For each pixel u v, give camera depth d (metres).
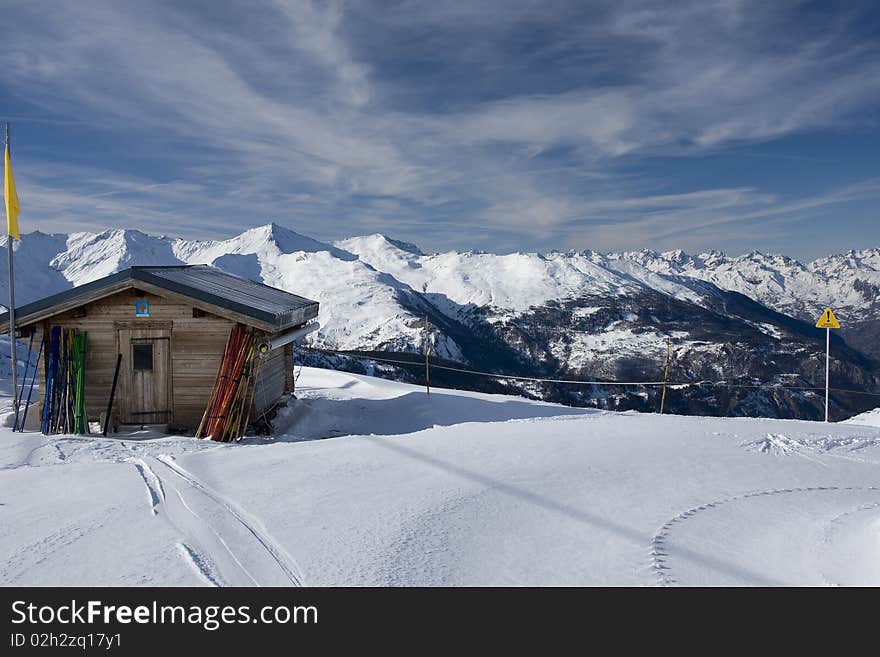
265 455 11.35
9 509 8.43
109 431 16.05
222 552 6.85
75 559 6.67
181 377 16.41
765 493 9.45
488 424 14.59
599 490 9.27
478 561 6.67
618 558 6.82
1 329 15.90
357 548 6.93
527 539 7.30
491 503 8.54
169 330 16.41
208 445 14.30
